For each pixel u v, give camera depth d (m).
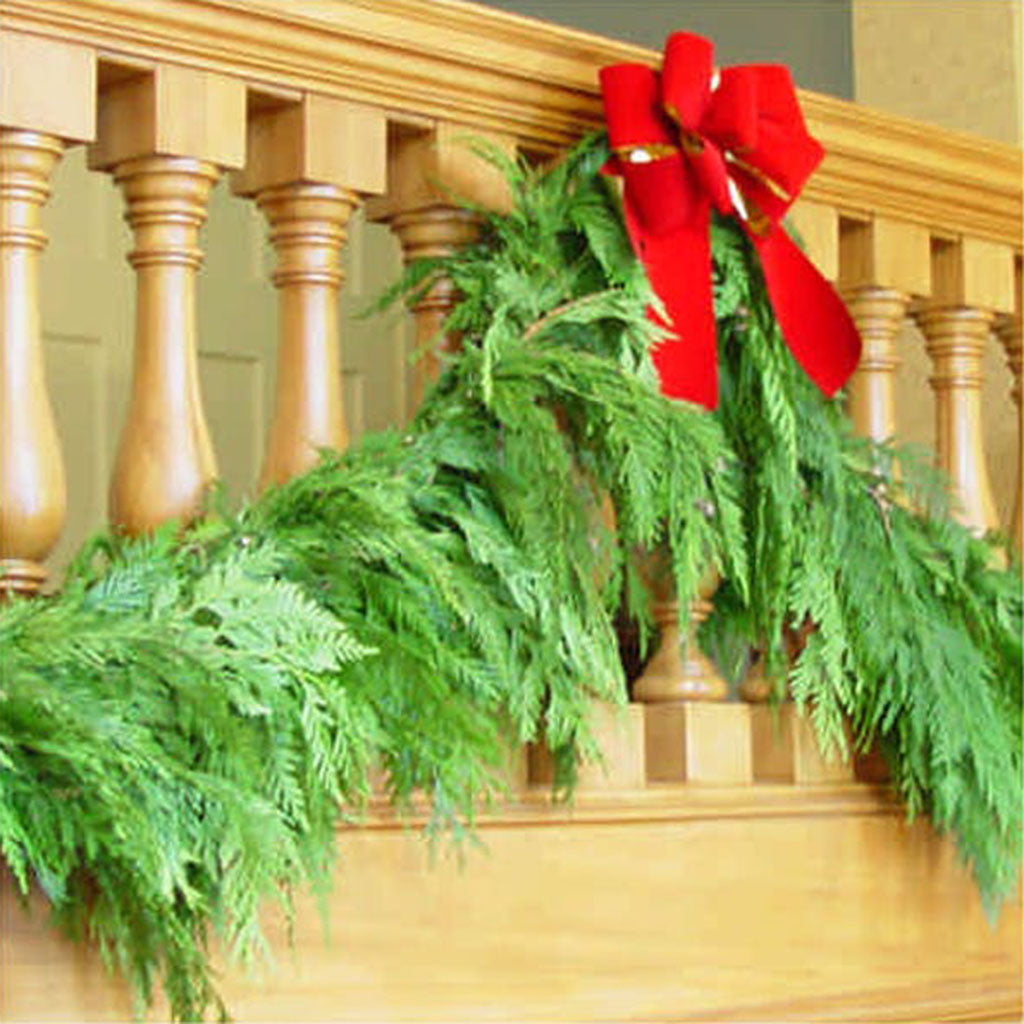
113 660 1.64
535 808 1.99
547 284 2.03
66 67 1.76
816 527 2.18
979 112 3.59
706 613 2.21
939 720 2.20
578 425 2.01
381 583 1.80
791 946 2.21
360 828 1.86
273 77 1.91
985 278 2.57
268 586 1.67
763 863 2.19
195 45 1.84
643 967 2.07
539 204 2.04
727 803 2.16
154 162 1.83
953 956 2.38
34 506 1.74
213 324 3.78
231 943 1.76
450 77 2.03
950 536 2.33
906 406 3.63
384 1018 1.86
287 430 1.94
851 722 2.33
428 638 1.79
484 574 1.91
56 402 3.61
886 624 2.21
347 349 3.95
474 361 1.94
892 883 2.32
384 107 2.00
